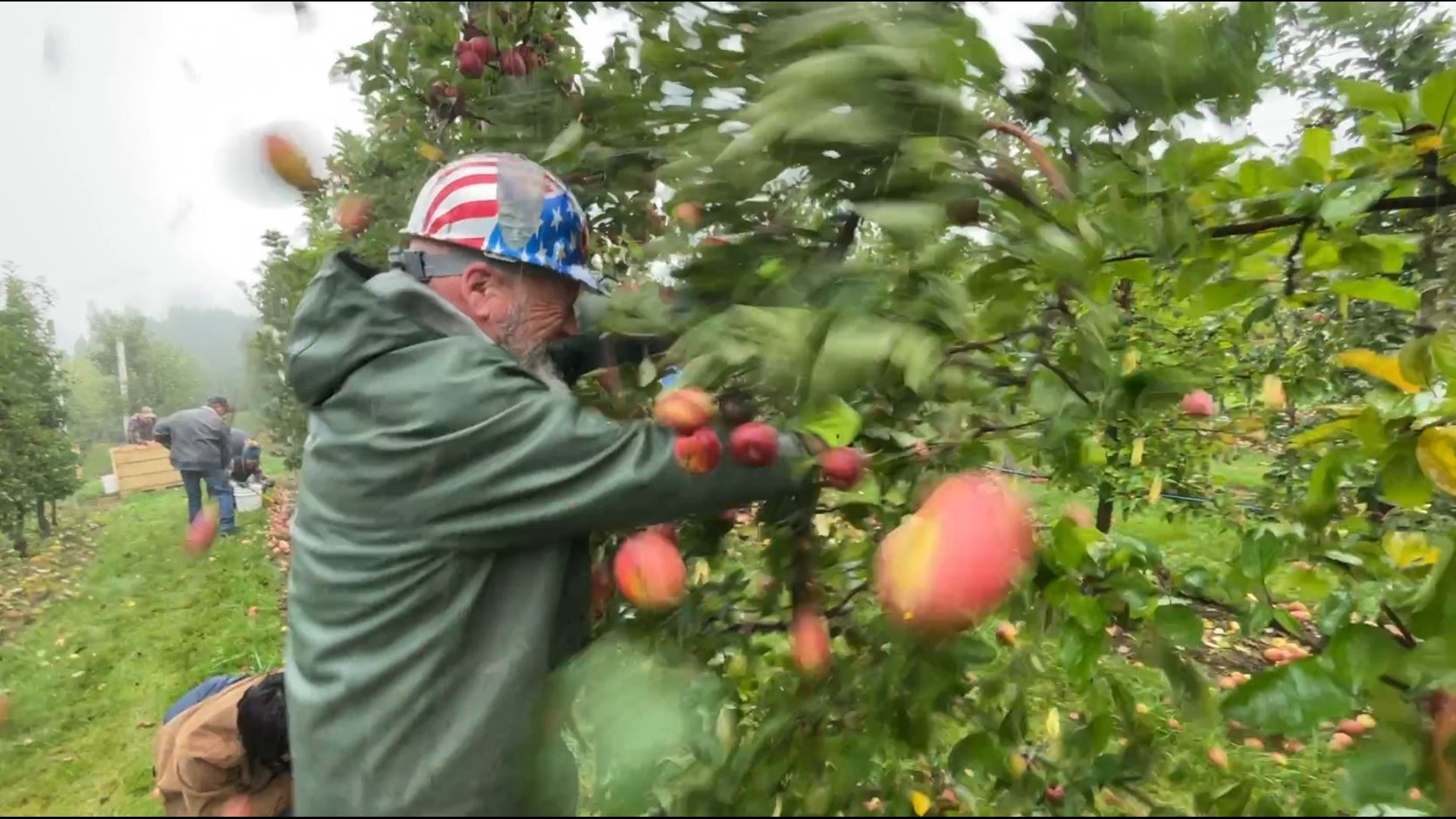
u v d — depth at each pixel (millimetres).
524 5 1820
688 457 1058
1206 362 2855
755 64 1088
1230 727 2596
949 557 965
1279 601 1450
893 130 966
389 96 2117
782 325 1001
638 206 1661
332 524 1111
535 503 1062
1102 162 1146
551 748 1104
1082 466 1267
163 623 2760
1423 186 1243
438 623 1077
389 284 1129
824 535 1402
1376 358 1243
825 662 1209
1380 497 1230
